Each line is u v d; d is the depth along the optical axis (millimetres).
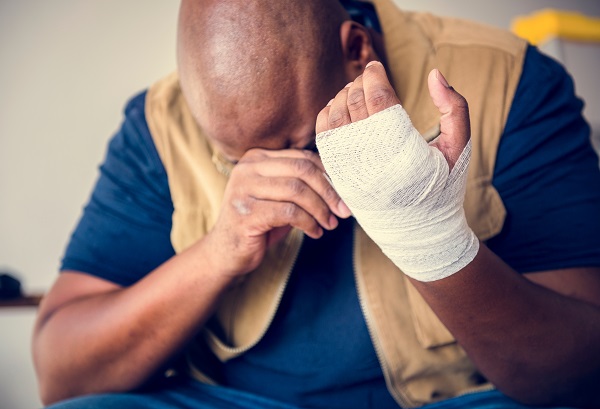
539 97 1051
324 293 1033
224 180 1089
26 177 2648
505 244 1003
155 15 2807
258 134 854
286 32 825
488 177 1011
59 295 1135
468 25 1160
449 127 735
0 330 2506
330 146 697
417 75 1065
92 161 2689
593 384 928
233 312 1067
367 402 1046
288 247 1023
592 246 974
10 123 2656
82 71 2723
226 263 931
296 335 1047
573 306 901
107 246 1134
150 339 997
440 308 845
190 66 851
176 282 963
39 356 1094
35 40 2699
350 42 907
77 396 1090
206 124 868
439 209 736
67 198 2662
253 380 1099
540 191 1003
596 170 1050
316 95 848
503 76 1057
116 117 2730
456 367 1025
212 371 1140
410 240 755
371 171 690
